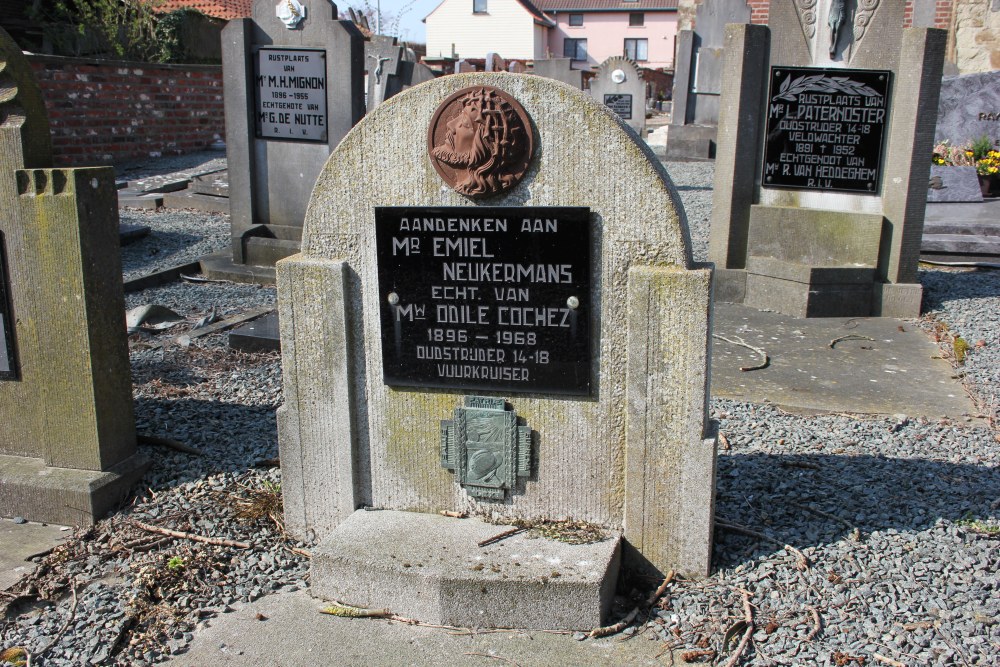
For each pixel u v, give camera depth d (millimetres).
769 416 5586
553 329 3689
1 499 4496
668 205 3475
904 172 7633
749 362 6738
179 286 9273
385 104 3701
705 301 3449
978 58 16062
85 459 4496
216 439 5203
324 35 8930
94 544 4176
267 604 3723
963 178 12031
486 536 3803
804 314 7934
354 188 3809
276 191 9633
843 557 3807
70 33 21234
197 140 19125
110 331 4496
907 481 4570
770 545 3918
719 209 8438
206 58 24188
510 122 3535
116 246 4531
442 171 3660
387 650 3400
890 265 7895
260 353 6980
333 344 3926
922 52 7328
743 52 7875
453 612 3539
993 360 6637
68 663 3350
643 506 3709
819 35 7746
